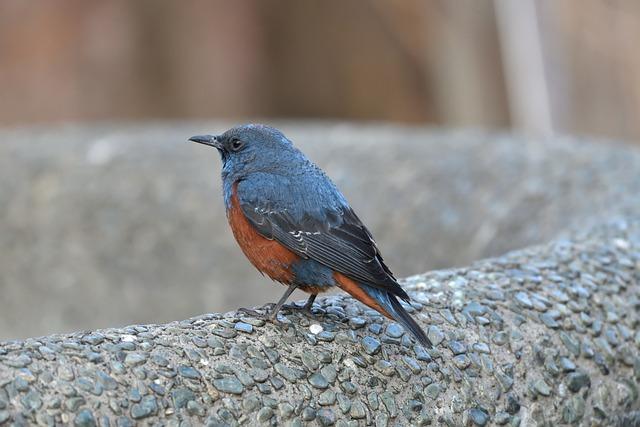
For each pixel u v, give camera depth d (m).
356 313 7.85
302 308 7.77
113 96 27.73
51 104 27.44
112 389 6.26
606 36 20.88
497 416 7.36
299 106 29.89
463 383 7.36
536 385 7.61
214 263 14.01
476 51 24.52
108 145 15.23
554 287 8.41
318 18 29.38
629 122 20.98
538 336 7.87
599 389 7.87
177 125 17.38
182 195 14.43
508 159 13.67
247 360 6.86
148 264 14.23
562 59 21.38
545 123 21.97
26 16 27.27
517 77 22.66
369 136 15.31
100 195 14.57
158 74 28.02
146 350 6.65
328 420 6.79
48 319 14.31
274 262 7.57
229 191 7.89
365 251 7.38
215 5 28.20
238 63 28.52
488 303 8.06
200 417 6.40
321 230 7.45
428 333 7.61
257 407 6.59
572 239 9.66
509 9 22.34
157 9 27.77
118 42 27.58
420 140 14.76
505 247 12.68
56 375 6.20
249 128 7.99
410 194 13.80
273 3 29.00
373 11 29.38
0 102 27.34
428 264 13.30
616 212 11.38
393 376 7.16
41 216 14.59
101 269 14.32
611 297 8.47
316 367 6.99
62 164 14.94
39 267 14.43
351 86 30.11
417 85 29.88
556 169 13.22
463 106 24.98
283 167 7.77
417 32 26.88
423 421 7.05
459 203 13.48
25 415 5.93
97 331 6.86
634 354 8.15
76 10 27.39
